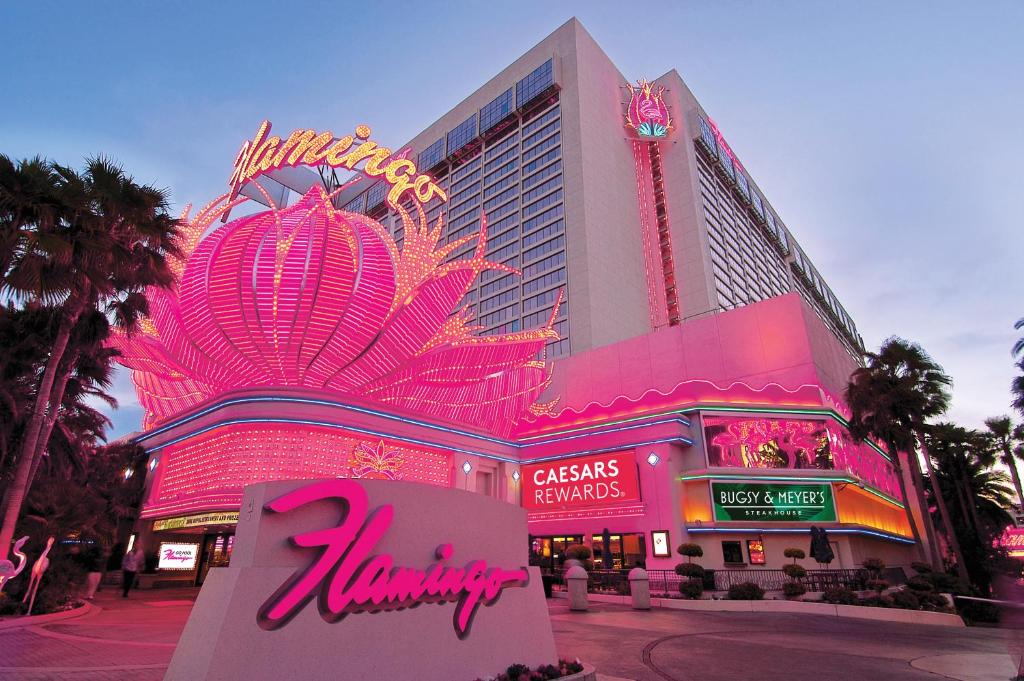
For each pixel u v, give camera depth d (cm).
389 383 3164
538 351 3622
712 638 1409
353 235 3200
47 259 1756
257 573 601
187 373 3062
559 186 9394
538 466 3519
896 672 1028
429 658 703
